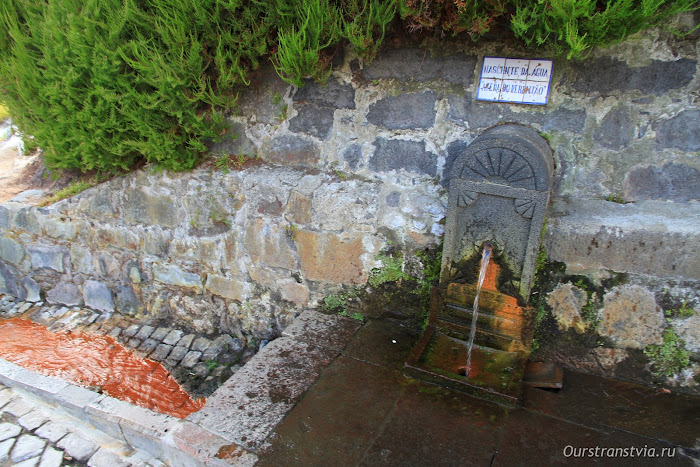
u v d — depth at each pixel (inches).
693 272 89.8
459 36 99.9
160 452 93.0
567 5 79.5
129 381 128.3
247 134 128.1
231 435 86.4
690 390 95.7
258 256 130.3
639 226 91.7
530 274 94.2
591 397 95.3
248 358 135.8
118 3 115.7
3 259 163.2
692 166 90.4
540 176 86.7
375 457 81.7
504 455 81.7
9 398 114.1
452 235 99.3
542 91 96.7
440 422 88.9
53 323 154.0
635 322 96.5
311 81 116.0
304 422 89.2
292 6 103.3
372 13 96.8
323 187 118.3
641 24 81.4
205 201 130.1
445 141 107.8
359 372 102.7
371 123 113.8
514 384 94.0
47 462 97.8
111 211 142.6
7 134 196.9
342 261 121.7
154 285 147.7
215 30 113.0
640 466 79.4
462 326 106.4
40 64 125.8
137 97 119.2
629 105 91.7
